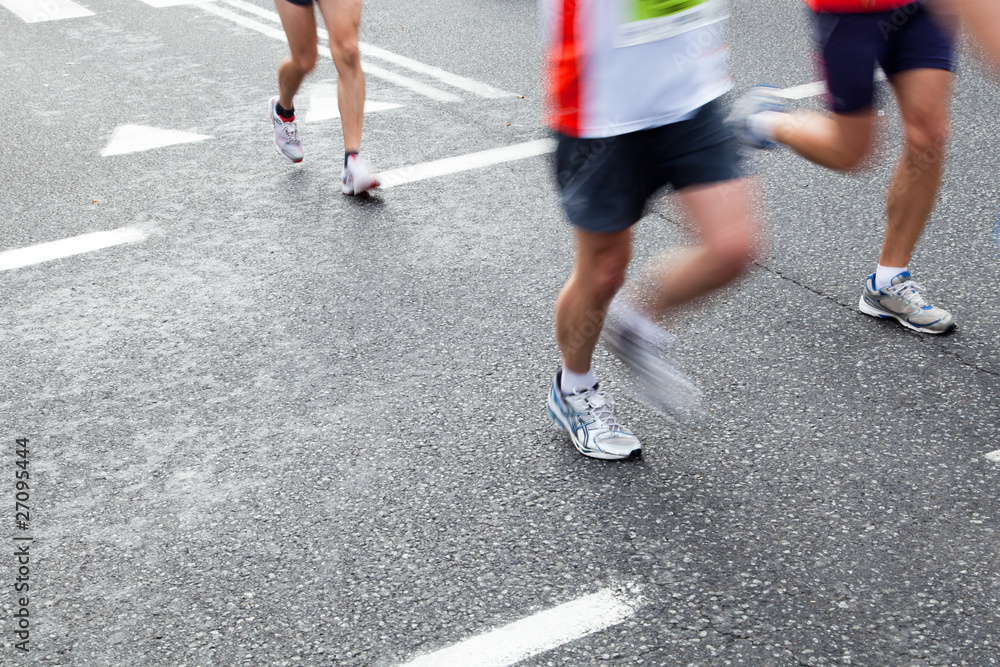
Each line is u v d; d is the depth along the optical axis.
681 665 2.38
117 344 4.01
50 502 3.08
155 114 6.91
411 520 2.94
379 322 4.12
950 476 3.03
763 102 3.95
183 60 8.25
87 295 4.42
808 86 6.77
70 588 2.72
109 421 3.50
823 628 2.47
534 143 6.08
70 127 6.69
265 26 9.30
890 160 5.47
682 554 2.76
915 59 3.48
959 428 3.26
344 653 2.46
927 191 3.66
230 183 5.67
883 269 3.87
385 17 9.45
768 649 2.42
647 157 2.63
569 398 3.19
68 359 3.91
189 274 4.59
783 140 3.82
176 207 5.36
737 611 2.54
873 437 3.23
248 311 4.25
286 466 3.22
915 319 3.82
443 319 4.12
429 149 6.07
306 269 4.61
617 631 2.49
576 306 2.98
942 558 2.69
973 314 3.94
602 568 2.71
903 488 2.98
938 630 2.45
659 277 2.72
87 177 5.81
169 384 3.72
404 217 5.14
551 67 2.66
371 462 3.22
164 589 2.71
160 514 3.01
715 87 2.61
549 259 4.61
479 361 3.80
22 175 5.86
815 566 2.69
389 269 4.58
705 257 2.58
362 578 2.72
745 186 2.62
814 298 4.13
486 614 2.57
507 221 5.04
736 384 3.56
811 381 3.56
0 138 6.51
